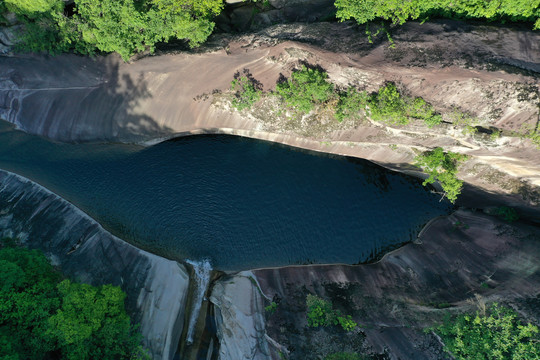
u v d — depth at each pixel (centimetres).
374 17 3164
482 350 2641
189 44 3503
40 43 3447
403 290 3331
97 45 3388
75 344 2677
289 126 3447
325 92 3159
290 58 3225
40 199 3619
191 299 3562
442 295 3178
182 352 3369
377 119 3095
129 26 3278
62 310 2748
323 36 3231
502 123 2866
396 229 3678
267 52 3309
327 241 3669
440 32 3022
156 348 3244
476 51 2895
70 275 3300
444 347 2794
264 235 3678
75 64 3625
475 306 2939
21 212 3516
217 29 3688
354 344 2970
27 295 2664
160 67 3519
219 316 3456
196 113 3584
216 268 3656
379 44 3105
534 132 2789
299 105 3225
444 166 3259
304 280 3516
